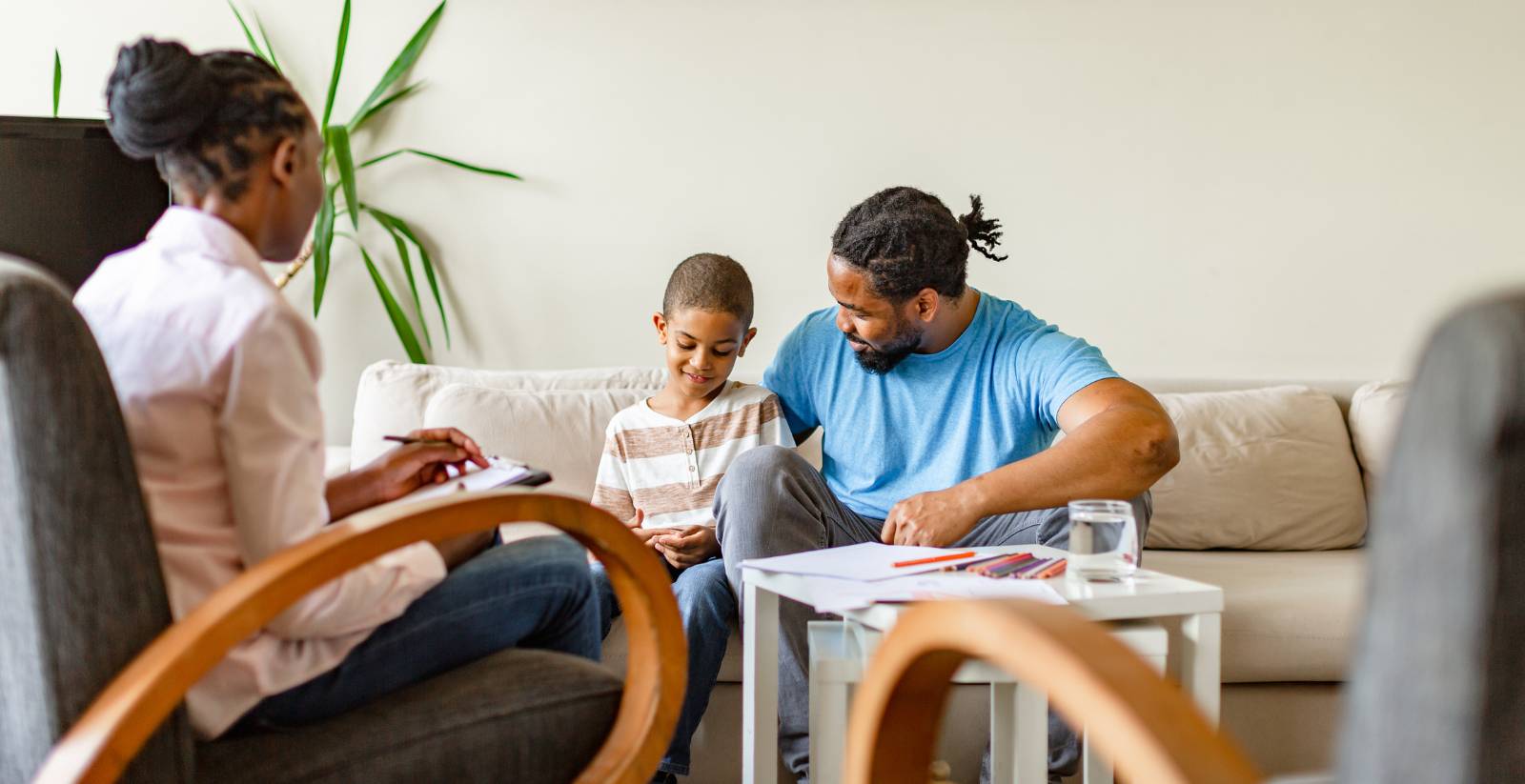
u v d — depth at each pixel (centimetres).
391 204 277
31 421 86
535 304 279
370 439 228
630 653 116
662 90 278
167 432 102
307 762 104
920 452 201
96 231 187
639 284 279
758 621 147
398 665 117
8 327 85
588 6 276
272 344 102
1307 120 280
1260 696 191
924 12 278
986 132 279
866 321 191
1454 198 282
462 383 235
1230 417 246
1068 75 279
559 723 114
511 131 277
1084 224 280
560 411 226
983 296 205
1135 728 54
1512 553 47
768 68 278
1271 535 238
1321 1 279
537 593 129
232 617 88
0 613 90
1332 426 248
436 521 99
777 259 279
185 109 109
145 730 83
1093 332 281
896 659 73
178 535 103
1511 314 47
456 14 275
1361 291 282
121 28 273
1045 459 167
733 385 217
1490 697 48
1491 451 46
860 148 279
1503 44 281
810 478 181
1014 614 63
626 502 209
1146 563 221
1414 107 281
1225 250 281
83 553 88
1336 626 188
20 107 273
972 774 184
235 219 115
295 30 275
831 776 131
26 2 271
